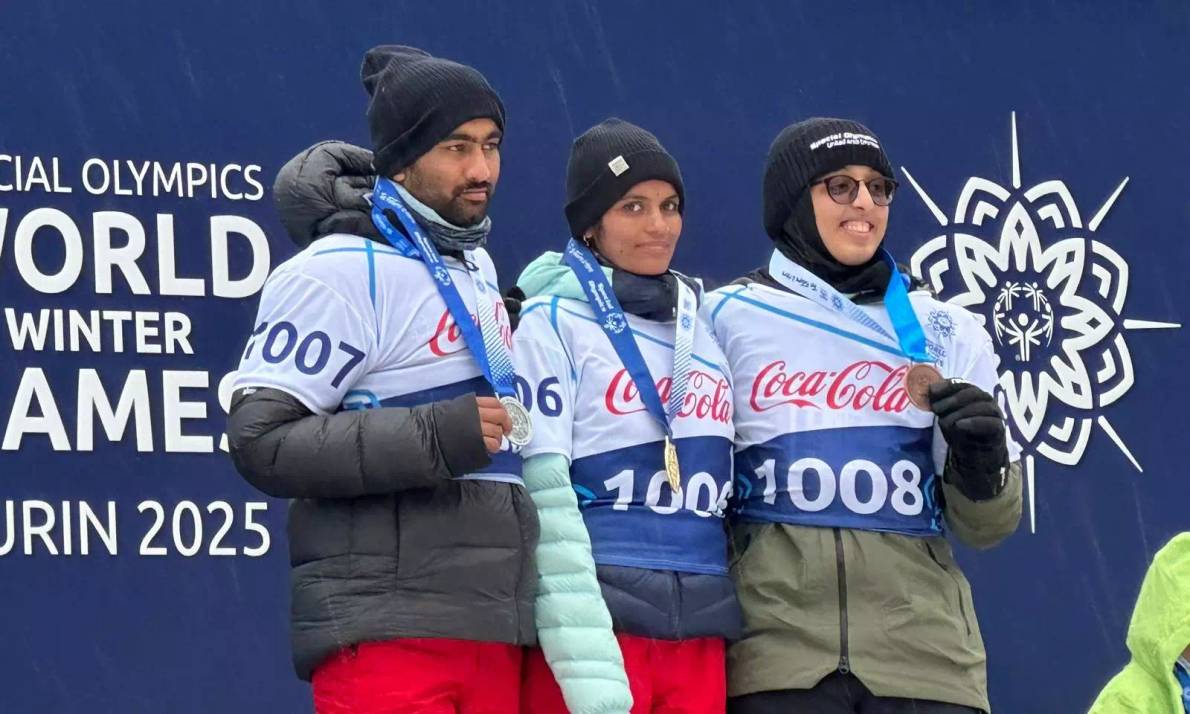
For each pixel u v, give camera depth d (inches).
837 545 249.6
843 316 259.4
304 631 220.2
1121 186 414.0
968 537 263.0
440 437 213.9
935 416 257.6
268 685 356.5
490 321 232.5
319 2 370.6
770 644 248.5
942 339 263.1
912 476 255.3
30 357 347.3
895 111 402.6
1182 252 415.2
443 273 229.5
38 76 352.2
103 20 356.8
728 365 257.8
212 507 355.3
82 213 352.2
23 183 349.4
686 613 239.6
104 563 348.5
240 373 223.8
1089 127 413.4
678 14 392.5
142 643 349.4
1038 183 409.7
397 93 231.9
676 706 241.3
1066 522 404.8
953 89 406.6
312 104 368.2
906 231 400.2
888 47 403.9
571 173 258.5
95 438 349.7
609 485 241.3
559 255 259.0
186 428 354.9
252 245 361.4
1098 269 411.8
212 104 361.7
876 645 247.3
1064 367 407.5
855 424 255.1
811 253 261.9
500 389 228.4
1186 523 411.2
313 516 221.9
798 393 255.9
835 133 259.9
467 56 379.6
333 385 221.0
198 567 354.0
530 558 226.8
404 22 375.9
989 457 245.6
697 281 264.8
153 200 356.5
